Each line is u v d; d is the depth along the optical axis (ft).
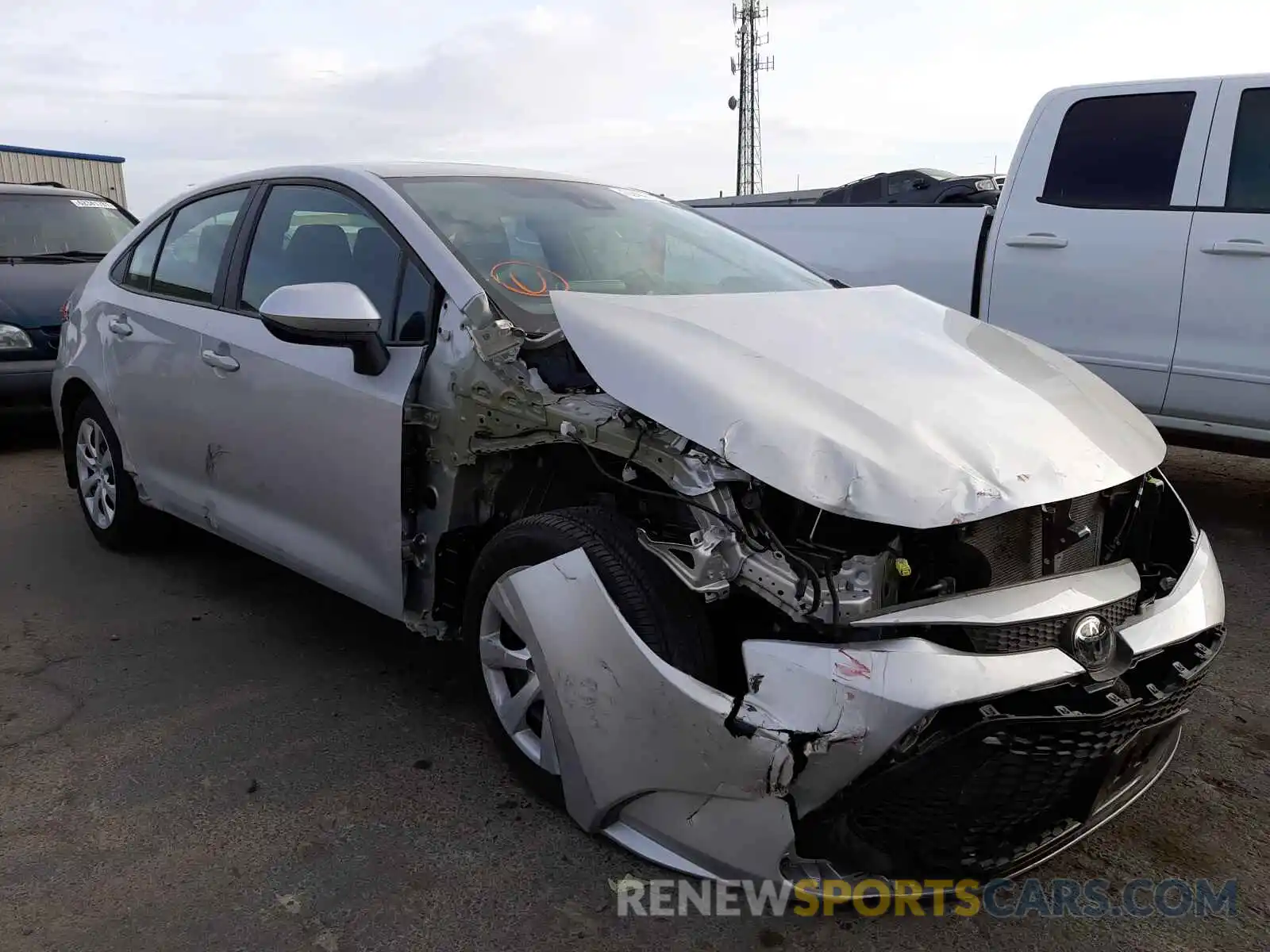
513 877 7.98
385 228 10.48
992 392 8.62
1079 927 7.58
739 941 7.36
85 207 27.12
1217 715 10.72
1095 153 16.83
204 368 12.03
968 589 7.39
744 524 7.30
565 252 10.78
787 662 6.92
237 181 12.90
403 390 9.46
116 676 11.44
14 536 16.38
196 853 8.28
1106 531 8.61
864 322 9.89
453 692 11.09
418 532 9.74
